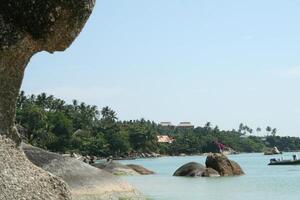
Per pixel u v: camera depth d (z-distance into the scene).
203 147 195.88
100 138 151.00
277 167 77.00
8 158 7.40
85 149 142.00
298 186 36.75
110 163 52.47
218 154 52.44
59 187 7.91
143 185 37.44
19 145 7.80
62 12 7.59
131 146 171.50
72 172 19.69
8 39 7.46
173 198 28.06
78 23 7.80
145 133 174.75
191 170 50.41
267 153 181.25
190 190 33.31
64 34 7.85
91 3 7.81
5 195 6.95
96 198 19.62
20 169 7.47
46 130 122.88
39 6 7.52
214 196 29.70
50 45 7.92
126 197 21.12
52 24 7.61
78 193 19.03
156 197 28.45
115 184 21.09
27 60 7.89
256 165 87.81
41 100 144.75
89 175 20.31
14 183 7.20
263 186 36.94
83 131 148.12
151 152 177.25
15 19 7.54
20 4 7.50
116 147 157.62
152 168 81.69
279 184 38.91
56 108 149.12
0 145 7.40
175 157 180.25
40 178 7.67
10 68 7.61
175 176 49.91
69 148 131.50
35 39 7.73
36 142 116.44
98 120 168.38
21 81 7.88
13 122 7.77
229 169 51.47
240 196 29.88
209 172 49.97
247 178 46.69
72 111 155.38
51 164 19.23
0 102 7.53
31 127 118.81
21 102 123.25
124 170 51.59
